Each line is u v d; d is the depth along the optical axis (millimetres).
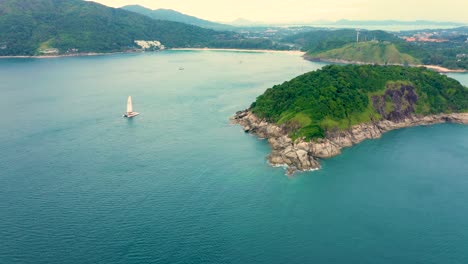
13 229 103938
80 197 121062
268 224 107750
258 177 136125
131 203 117500
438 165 148750
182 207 115500
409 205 119062
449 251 97938
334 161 152375
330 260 93938
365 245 99688
